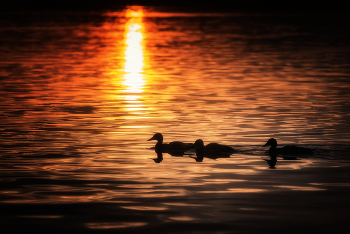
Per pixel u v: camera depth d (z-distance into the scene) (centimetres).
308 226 883
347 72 3581
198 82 3127
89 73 3575
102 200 1015
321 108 2209
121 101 2423
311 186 1104
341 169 1243
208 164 1310
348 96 2550
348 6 16662
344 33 7938
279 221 905
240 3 19550
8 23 10494
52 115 2058
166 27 9919
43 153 1427
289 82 3117
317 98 2500
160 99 2491
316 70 3738
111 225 889
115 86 2952
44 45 5962
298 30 8688
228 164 1309
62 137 1652
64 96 2569
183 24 10794
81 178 1172
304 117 2000
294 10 16312
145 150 1479
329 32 8181
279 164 1301
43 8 17725
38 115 2058
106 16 14338
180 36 7638
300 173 1209
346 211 952
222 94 2653
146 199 1020
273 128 1792
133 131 1753
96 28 9569
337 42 6391
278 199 1020
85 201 1009
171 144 1482
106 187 1101
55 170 1243
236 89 2836
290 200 1013
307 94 2633
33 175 1195
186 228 875
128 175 1201
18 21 11219
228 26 9994
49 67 3903
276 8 17200
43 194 1052
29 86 2925
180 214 938
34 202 1004
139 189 1087
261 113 2098
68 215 936
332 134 1677
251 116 2030
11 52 5062
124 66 4028
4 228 878
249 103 2366
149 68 3903
